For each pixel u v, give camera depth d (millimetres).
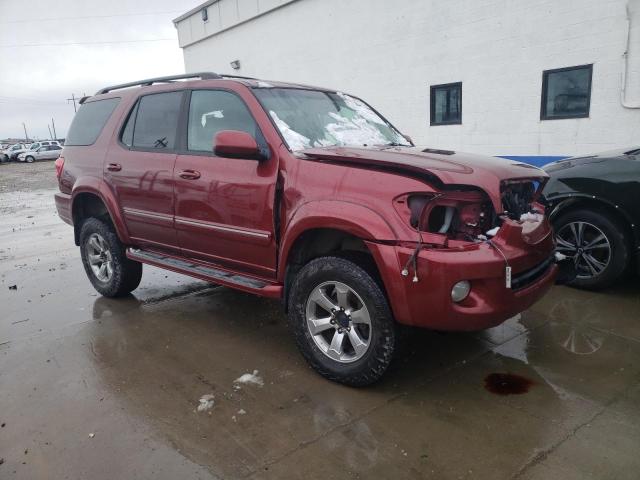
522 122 8547
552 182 4680
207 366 3576
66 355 3828
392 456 2537
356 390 3176
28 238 8758
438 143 9914
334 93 4465
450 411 2910
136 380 3400
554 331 3900
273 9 12953
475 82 9070
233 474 2445
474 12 8828
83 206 5191
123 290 5016
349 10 11055
